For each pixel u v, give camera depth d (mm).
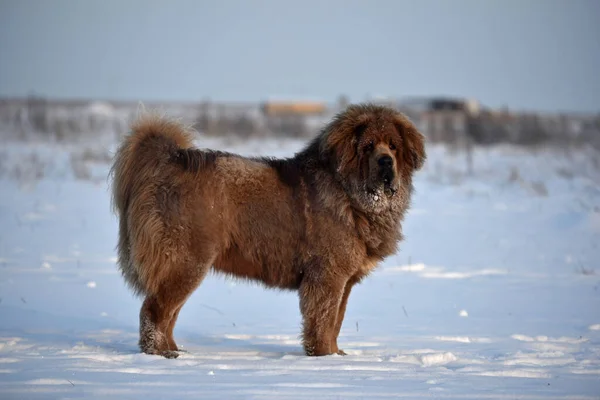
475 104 126688
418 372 10062
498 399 8648
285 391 8906
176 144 11977
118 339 12281
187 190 11461
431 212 29031
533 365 10516
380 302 15727
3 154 44281
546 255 20766
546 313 14531
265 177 11898
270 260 11891
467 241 23094
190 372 9891
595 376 9875
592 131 72812
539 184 33531
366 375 9859
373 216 11852
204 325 13812
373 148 11859
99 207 28719
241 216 11758
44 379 9219
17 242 21578
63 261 19250
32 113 87125
